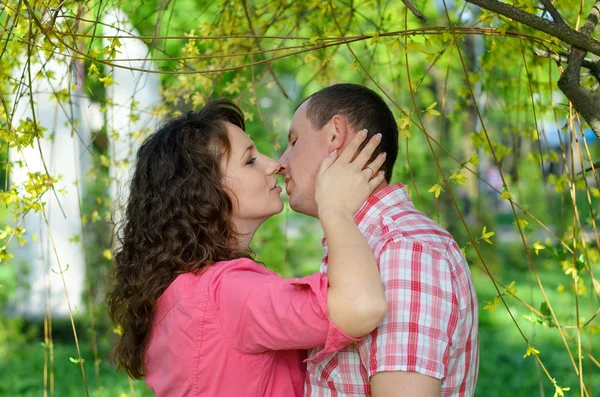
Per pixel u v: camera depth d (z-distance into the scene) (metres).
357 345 1.65
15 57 2.54
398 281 1.57
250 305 1.62
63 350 6.16
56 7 2.12
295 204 1.93
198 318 1.69
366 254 1.56
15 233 2.33
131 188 1.96
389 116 1.91
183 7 4.00
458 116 3.50
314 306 1.52
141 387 5.11
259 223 1.96
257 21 3.10
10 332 6.21
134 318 1.86
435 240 1.66
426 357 1.52
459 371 1.70
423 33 1.98
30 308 6.59
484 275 8.62
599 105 1.96
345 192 1.67
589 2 3.20
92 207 5.32
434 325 1.54
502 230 12.05
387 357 1.53
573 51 1.96
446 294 1.58
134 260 1.88
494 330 6.87
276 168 1.93
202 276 1.75
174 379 1.75
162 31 3.80
